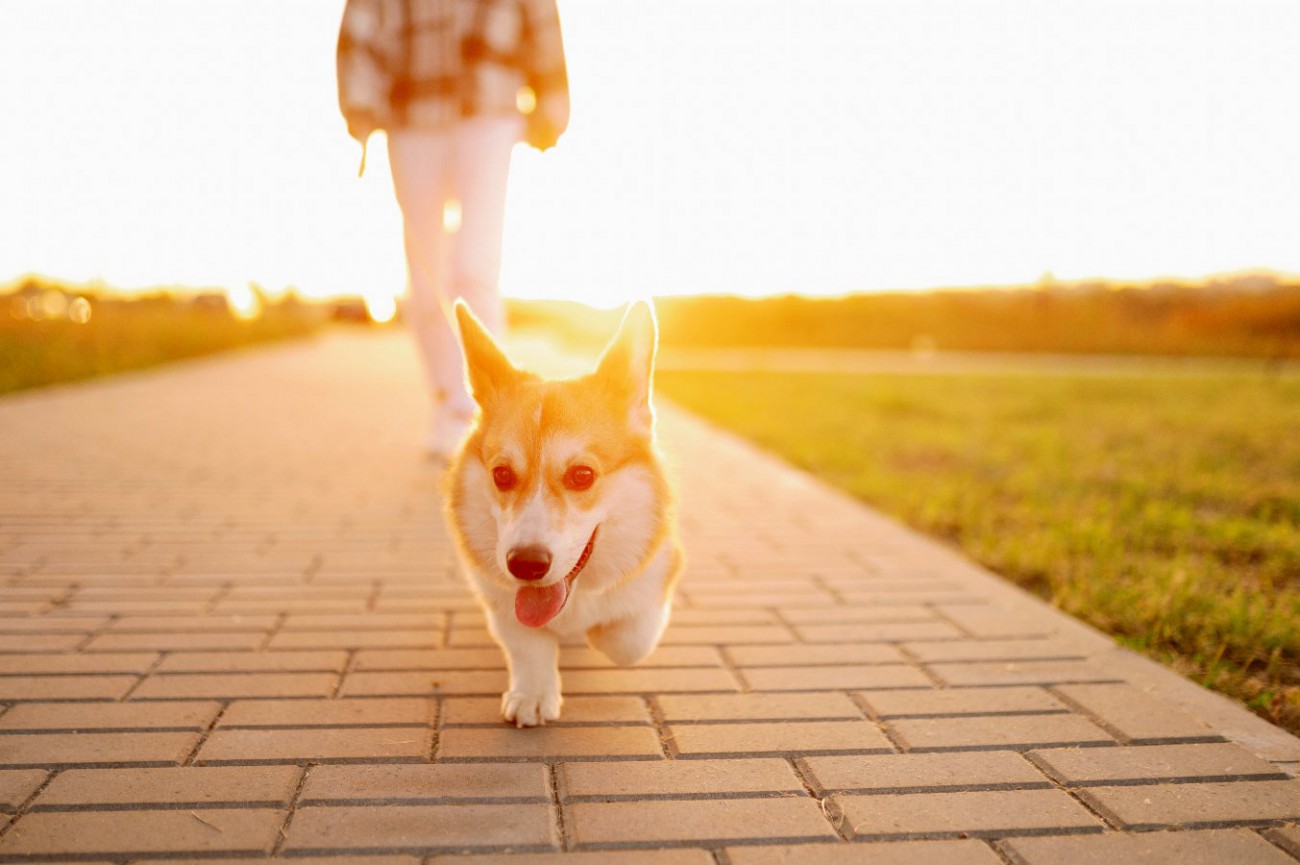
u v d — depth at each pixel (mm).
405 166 1969
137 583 1424
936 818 820
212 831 779
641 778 880
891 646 1221
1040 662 1167
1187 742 962
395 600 1372
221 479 2217
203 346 7832
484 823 799
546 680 1017
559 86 1951
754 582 1487
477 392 1113
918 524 1909
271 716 995
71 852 748
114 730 954
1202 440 3039
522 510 973
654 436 1124
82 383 4660
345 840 770
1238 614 1300
